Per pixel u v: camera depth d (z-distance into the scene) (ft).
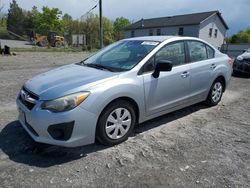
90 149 11.93
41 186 9.23
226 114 17.33
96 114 11.09
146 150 11.96
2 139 12.77
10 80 27.61
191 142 12.91
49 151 11.68
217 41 148.36
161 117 16.39
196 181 9.69
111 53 15.20
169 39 14.90
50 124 10.38
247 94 23.30
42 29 209.67
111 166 10.59
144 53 13.69
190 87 15.71
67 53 89.56
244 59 32.81
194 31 137.90
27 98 11.35
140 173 10.15
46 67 41.55
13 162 10.74
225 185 9.47
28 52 85.66
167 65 12.65
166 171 10.31
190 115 16.96
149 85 13.02
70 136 10.64
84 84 11.08
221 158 11.37
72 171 10.19
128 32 176.96
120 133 12.43
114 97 11.54
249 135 13.92
